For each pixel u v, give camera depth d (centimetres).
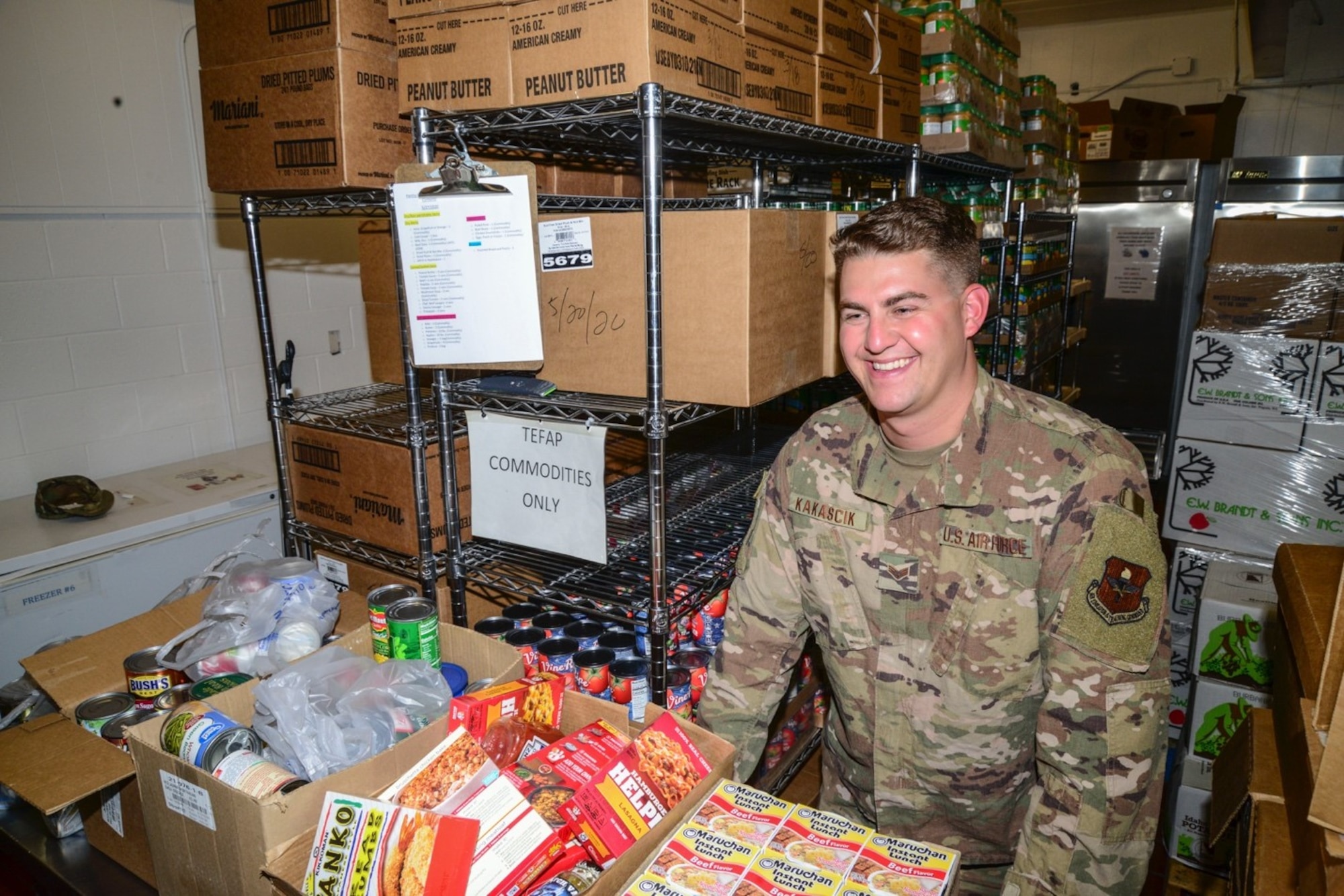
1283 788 89
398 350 202
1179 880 202
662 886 97
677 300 142
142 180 262
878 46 201
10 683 182
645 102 125
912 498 120
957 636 119
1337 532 235
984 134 257
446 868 94
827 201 305
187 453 283
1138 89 512
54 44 239
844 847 103
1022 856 115
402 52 148
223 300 286
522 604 179
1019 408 118
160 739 117
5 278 236
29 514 228
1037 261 352
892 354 110
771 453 267
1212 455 246
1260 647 193
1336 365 227
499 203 142
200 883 113
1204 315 250
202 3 164
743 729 138
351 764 116
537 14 132
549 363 158
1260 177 424
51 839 140
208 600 158
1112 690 106
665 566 148
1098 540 106
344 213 187
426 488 171
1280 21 458
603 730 123
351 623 171
